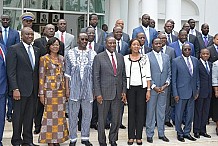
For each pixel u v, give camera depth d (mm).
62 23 6926
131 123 6074
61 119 5477
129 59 5941
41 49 6043
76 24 11219
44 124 5426
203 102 6742
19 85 5344
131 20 10438
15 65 5316
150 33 7227
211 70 6770
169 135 6758
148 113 6246
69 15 11172
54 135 5434
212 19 11617
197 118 6715
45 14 10961
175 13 9688
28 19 6008
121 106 5938
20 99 5375
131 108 6027
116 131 5891
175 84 6426
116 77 5680
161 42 6246
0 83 5348
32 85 5418
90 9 11258
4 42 6605
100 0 11273
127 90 5984
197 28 11617
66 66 5602
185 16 11609
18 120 5414
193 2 11672
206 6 11648
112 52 5723
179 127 6500
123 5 10883
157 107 6371
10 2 10547
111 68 5656
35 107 5621
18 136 5492
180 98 6422
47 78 5426
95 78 5633
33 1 10820
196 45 7449
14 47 5336
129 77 5926
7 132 6391
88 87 5652
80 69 5598
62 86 5484
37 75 5504
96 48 6672
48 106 5418
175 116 6520
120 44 6602
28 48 5449
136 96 5992
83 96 5637
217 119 6938
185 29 7457
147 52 6719
